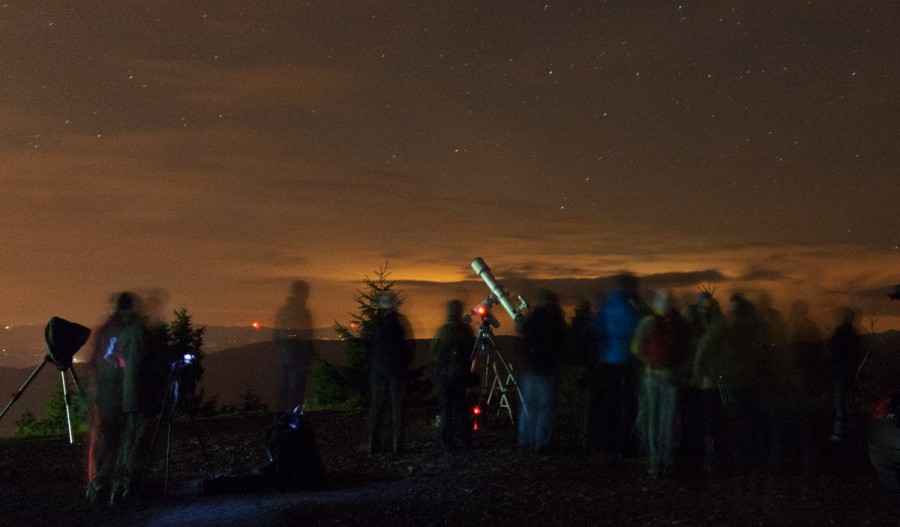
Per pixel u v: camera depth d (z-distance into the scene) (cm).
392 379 1160
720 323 1023
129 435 934
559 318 1148
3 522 834
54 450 1208
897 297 1023
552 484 924
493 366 1402
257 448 1213
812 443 1109
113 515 851
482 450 1160
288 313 1204
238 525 769
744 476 960
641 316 1098
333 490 928
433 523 761
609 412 1118
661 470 988
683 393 1062
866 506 811
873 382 1575
